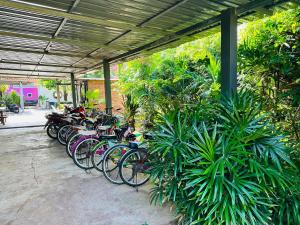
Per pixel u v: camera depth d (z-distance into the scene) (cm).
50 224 219
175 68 507
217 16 276
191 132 202
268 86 313
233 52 259
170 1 240
